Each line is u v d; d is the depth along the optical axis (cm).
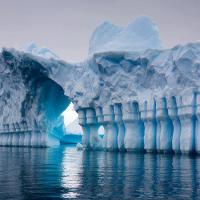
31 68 7206
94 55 5738
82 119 6378
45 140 7869
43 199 1549
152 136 5084
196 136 4494
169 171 2658
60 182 2048
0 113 8856
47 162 3562
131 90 5469
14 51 7350
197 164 3244
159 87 5106
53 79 6994
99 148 6284
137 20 6469
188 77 4628
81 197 1603
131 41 6269
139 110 5250
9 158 4081
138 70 5447
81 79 6362
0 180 2120
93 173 2531
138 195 1658
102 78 5878
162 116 4853
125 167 2989
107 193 1705
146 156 4444
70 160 3869
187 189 1825
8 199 1536
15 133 8650
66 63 6944
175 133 4781
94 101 6059
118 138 5659
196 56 4631
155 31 6419
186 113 4522
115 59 5641
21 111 7962
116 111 5659
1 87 8538
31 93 7619
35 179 2177
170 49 5034
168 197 1614
